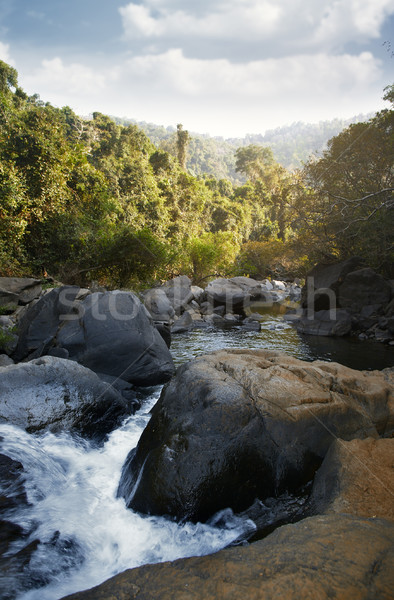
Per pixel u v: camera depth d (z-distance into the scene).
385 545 2.30
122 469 4.34
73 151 19.86
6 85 32.78
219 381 4.01
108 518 3.48
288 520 3.24
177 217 38.06
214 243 27.53
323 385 4.38
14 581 2.70
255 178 78.06
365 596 1.92
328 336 12.62
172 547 3.16
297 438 3.72
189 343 11.17
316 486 3.44
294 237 20.98
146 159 42.12
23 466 3.97
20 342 7.46
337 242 17.12
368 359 9.63
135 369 6.91
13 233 13.98
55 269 15.86
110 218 19.97
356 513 2.91
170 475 3.41
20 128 16.72
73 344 6.82
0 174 13.88
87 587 2.75
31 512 3.47
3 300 10.16
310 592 1.95
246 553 2.34
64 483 4.04
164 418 3.95
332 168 16.66
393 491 3.09
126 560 3.04
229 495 3.39
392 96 14.46
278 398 3.88
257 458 3.54
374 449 3.60
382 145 15.76
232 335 12.59
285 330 13.77
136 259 15.85
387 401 4.44
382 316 13.30
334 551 2.25
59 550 3.05
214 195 56.66
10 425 4.56
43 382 5.04
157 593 2.10
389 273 16.53
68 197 17.84
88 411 5.13
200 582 2.14
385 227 14.55
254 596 1.97
